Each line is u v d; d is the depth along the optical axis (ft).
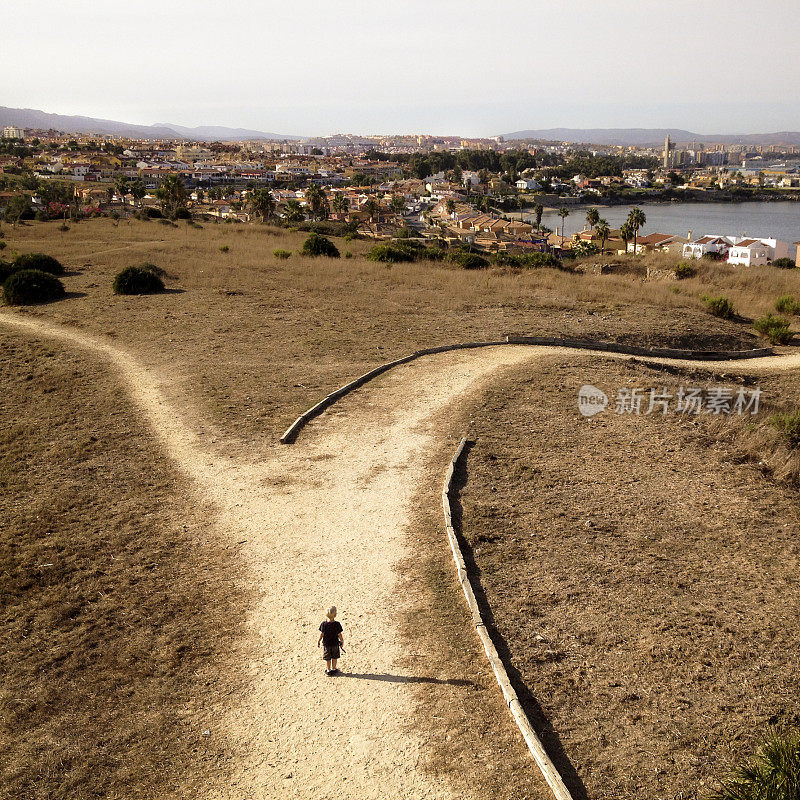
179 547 41.86
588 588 36.99
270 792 25.48
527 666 31.14
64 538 43.24
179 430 59.77
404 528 43.24
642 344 90.17
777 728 27.50
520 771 25.67
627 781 25.20
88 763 27.02
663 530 43.09
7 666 32.48
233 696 30.27
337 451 54.85
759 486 49.24
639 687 29.94
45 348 85.87
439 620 34.50
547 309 106.42
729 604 35.91
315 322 96.68
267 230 227.40
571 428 59.00
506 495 47.21
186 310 104.01
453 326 94.27
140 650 33.32
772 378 80.79
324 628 30.78
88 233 201.05
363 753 26.94
